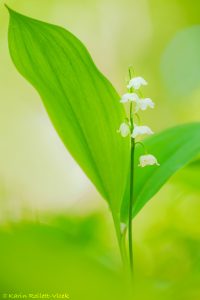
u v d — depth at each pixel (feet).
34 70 1.61
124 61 6.82
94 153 1.63
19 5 5.78
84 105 1.61
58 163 6.37
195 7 6.47
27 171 6.29
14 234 1.05
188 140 1.82
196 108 6.47
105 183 1.64
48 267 0.85
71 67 1.59
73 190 6.29
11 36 1.58
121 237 1.65
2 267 0.81
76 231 2.32
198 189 2.37
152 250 2.63
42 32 1.57
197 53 6.64
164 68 6.73
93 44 6.76
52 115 1.64
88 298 0.85
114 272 0.97
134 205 1.70
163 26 6.66
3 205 4.21
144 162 1.61
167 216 3.43
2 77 6.10
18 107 6.29
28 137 6.36
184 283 1.44
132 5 6.63
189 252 2.42
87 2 6.45
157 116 6.51
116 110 1.60
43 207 5.93
